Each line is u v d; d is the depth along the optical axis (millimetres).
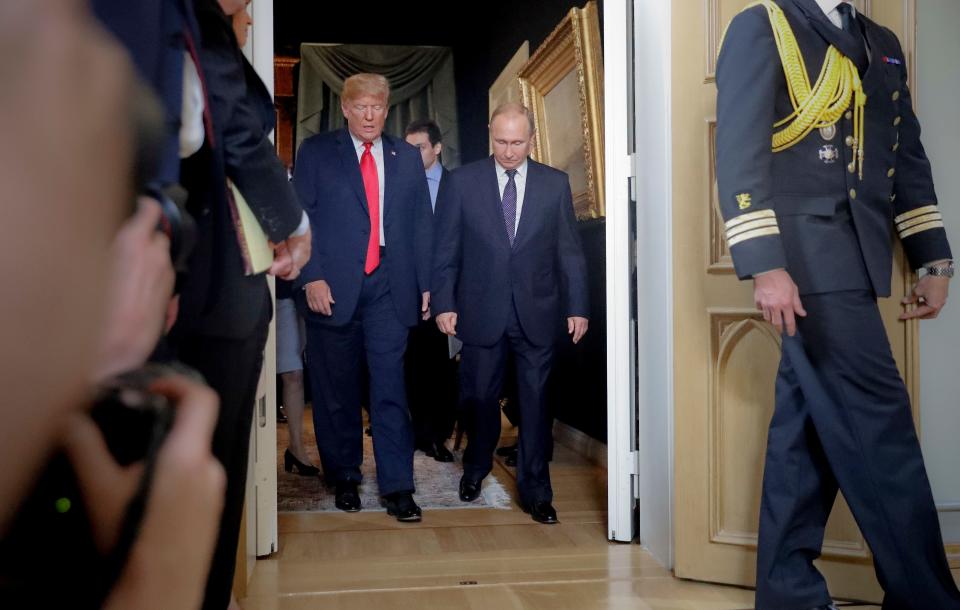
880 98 2049
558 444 5371
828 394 1973
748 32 2008
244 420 1308
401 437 3484
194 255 1097
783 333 2064
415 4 7906
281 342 4242
